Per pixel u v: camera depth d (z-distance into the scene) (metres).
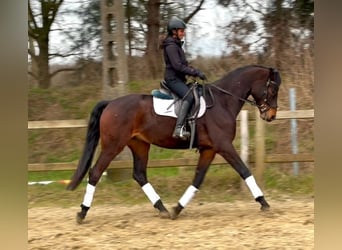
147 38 14.16
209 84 6.85
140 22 14.77
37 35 14.56
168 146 6.74
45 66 14.70
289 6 13.77
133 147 6.95
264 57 13.67
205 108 6.63
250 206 7.50
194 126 6.58
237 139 9.70
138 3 14.67
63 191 8.62
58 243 5.60
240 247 5.25
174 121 6.58
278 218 6.52
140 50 14.68
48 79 14.75
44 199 8.31
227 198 8.13
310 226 6.05
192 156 9.68
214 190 8.49
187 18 14.60
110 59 9.07
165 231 6.06
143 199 8.22
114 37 9.02
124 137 6.56
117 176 8.80
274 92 6.88
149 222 6.60
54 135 11.00
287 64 12.78
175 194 8.45
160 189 8.61
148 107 6.64
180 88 6.57
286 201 7.73
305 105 10.80
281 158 8.09
